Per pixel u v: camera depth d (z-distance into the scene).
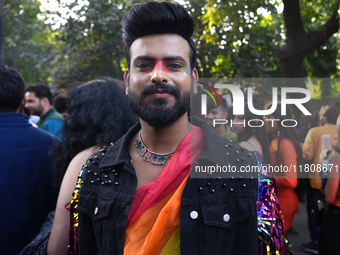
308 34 4.20
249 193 0.87
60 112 3.33
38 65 10.24
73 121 1.42
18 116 1.64
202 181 0.87
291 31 4.24
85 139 1.36
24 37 12.13
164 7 0.88
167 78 0.85
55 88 9.52
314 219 2.29
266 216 0.87
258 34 6.27
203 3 5.84
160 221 0.83
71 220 1.05
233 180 0.88
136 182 0.91
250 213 0.84
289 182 1.78
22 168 1.52
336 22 4.11
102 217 0.92
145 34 0.89
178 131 0.94
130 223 0.87
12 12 11.98
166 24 0.88
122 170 0.95
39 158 1.60
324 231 2.09
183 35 0.92
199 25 6.04
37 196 1.59
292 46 4.26
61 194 1.20
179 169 0.88
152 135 0.94
